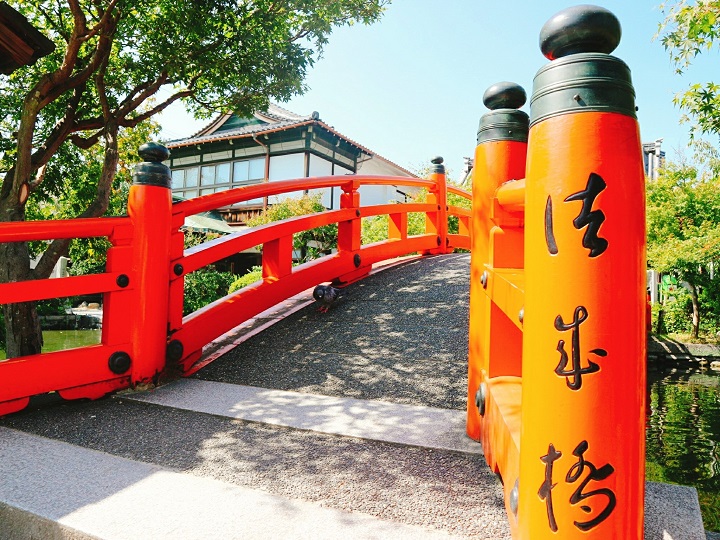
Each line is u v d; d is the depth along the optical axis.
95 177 7.57
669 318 11.91
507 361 2.07
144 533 1.60
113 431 2.60
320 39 5.86
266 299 4.36
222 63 5.41
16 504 1.80
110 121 5.55
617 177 1.02
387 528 1.61
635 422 1.00
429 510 1.73
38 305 15.54
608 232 1.01
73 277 3.07
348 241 5.50
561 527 1.02
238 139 19.88
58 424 2.71
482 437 2.14
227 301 4.03
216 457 2.25
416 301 4.66
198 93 6.37
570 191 1.04
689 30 4.62
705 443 4.53
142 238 3.31
